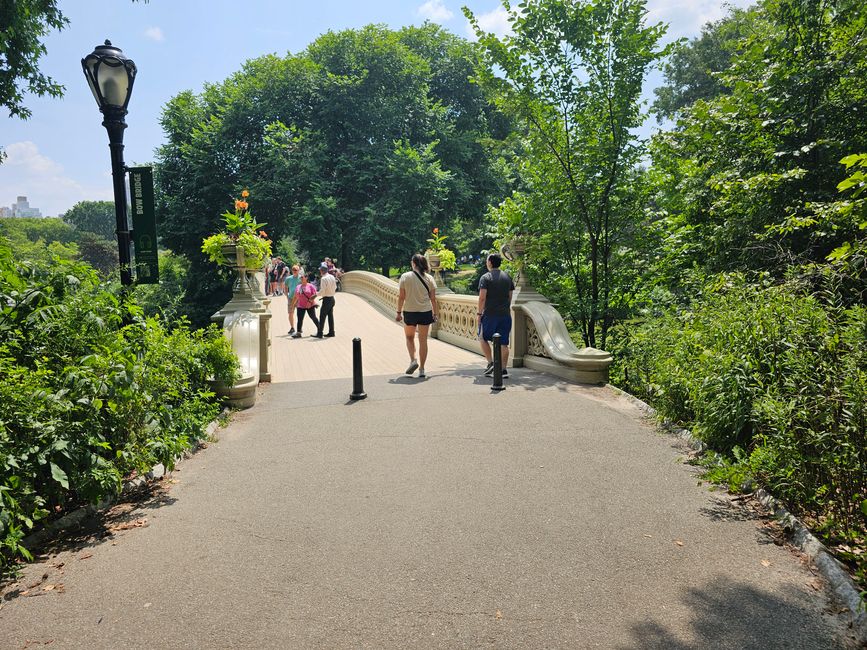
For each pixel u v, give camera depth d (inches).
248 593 129.6
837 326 198.4
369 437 247.8
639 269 460.8
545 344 370.9
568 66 434.6
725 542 149.9
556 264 478.3
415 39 1787.6
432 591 129.3
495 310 357.1
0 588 133.3
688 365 249.0
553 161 451.8
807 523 157.9
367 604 124.5
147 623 118.5
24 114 690.2
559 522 163.3
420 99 1566.2
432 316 370.6
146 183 306.5
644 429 250.2
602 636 112.3
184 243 1576.0
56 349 197.5
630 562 140.5
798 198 341.4
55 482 162.1
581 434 243.9
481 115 1731.1
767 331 210.2
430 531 159.3
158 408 210.7
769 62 378.9
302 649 109.6
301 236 1400.1
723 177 365.4
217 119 1512.1
